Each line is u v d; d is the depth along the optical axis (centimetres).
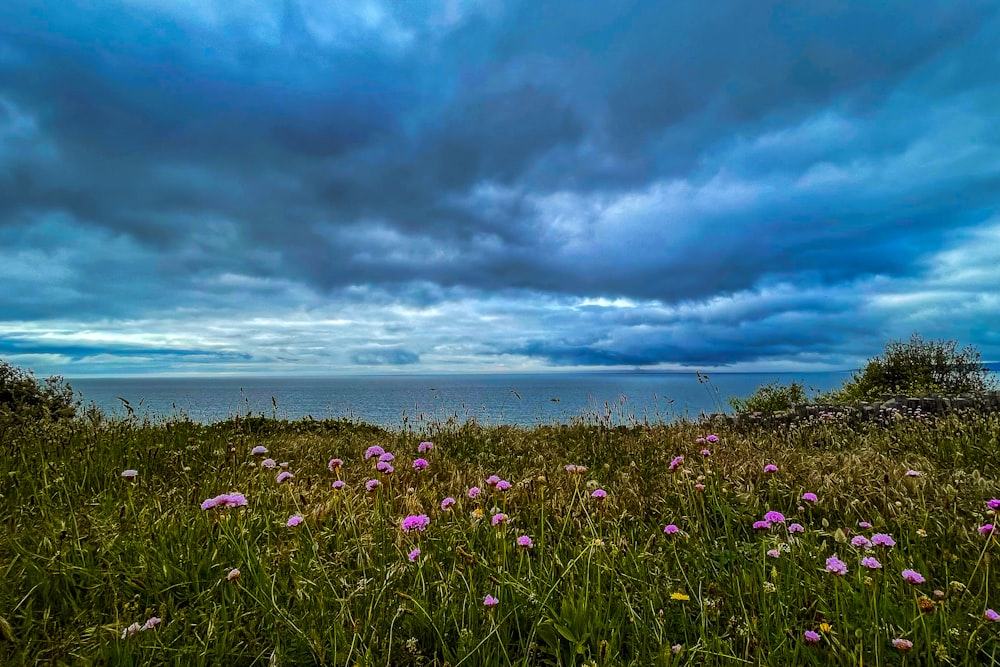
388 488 506
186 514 425
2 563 344
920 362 1557
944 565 326
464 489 543
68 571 323
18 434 730
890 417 944
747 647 236
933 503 445
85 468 576
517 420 1077
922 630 246
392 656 256
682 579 321
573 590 287
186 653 250
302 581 301
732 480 527
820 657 243
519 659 251
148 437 791
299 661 249
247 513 407
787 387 1644
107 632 265
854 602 271
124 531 394
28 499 487
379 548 357
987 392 1209
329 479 598
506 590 291
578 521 430
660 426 949
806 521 441
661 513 466
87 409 869
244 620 288
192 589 323
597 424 958
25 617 273
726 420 1046
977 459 624
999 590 293
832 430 856
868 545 286
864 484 505
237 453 684
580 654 250
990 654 238
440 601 290
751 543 378
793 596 289
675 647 241
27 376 1134
